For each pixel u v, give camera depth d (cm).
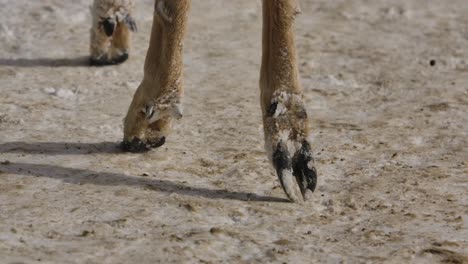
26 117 2300
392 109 2516
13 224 1675
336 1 3662
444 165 2091
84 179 1908
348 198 1877
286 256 1603
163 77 1920
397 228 1748
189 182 1927
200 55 2953
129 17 2758
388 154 2153
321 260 1600
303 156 1822
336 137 2259
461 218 1802
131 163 2016
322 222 1761
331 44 3136
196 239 1647
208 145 2162
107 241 1623
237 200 1842
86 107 2409
